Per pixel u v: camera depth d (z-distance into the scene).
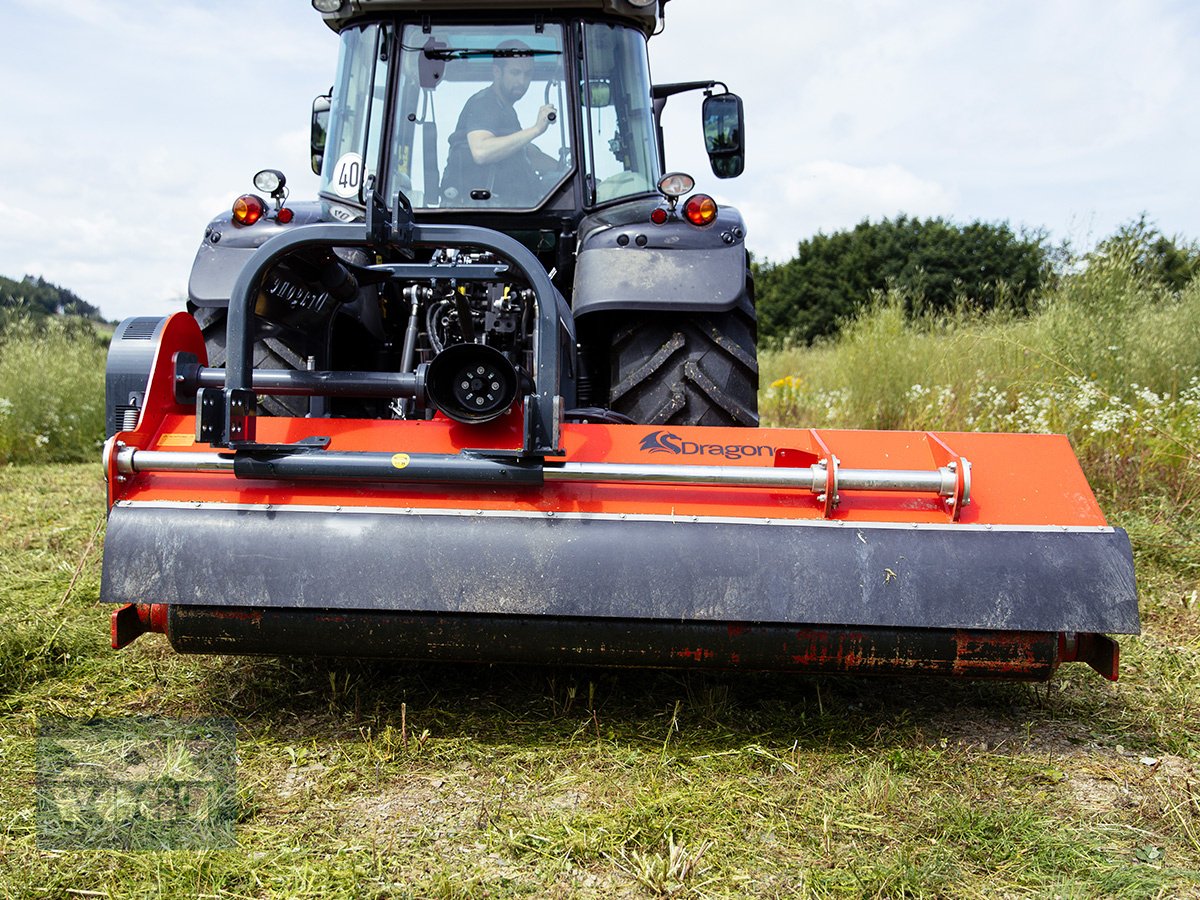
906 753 2.44
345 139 4.12
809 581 2.39
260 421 2.71
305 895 1.86
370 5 3.96
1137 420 5.32
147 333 3.11
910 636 2.39
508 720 2.63
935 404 7.01
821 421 8.75
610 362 3.69
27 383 8.27
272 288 2.81
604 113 4.04
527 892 1.88
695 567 2.41
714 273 3.41
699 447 2.66
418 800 2.22
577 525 2.47
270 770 2.38
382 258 3.70
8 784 2.30
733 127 4.52
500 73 4.00
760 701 2.76
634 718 2.65
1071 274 6.84
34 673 3.00
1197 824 2.13
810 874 1.93
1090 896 1.87
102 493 6.12
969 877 1.94
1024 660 2.40
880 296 9.30
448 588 2.41
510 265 2.67
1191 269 7.15
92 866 1.95
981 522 2.48
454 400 2.53
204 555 2.45
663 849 2.03
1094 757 2.50
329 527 2.47
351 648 2.48
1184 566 4.10
